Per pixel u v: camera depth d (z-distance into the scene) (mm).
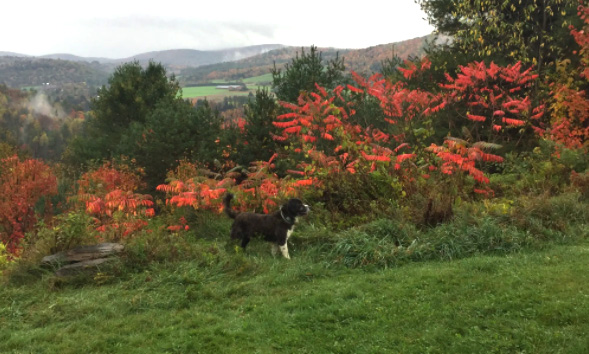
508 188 10508
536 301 4699
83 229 8211
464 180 10188
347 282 6148
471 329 4328
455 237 7234
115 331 5117
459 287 5375
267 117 16672
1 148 23891
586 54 13031
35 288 6816
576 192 8930
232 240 8492
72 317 5617
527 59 15062
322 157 9977
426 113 13078
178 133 18531
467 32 16859
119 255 7527
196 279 6555
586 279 5109
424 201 8617
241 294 6137
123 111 27516
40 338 4961
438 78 17219
